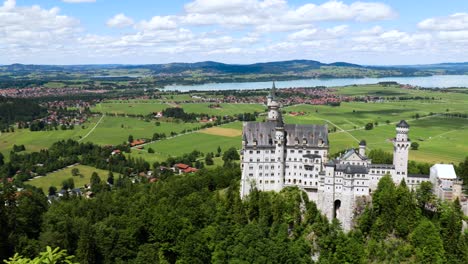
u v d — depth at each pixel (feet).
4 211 647.56
